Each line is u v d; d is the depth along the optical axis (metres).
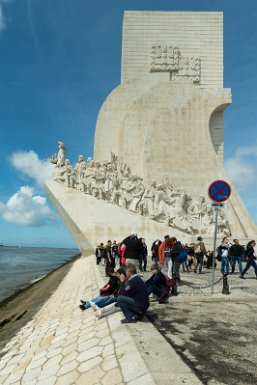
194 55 32.81
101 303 6.99
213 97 30.47
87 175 25.70
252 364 4.13
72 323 7.17
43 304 12.00
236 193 28.53
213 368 4.00
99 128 31.56
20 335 8.21
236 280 11.91
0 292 21.20
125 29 33.06
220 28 33.12
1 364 6.37
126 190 25.89
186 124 30.06
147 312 6.74
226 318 6.30
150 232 25.11
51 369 5.06
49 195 26.72
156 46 32.75
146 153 29.55
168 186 27.30
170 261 10.16
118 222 25.11
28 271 38.00
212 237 24.97
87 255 25.44
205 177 29.22
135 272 5.95
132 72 32.56
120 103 31.89
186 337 5.16
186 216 26.44
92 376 4.25
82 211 25.12
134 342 4.67
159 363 3.94
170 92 30.61
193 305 7.43
